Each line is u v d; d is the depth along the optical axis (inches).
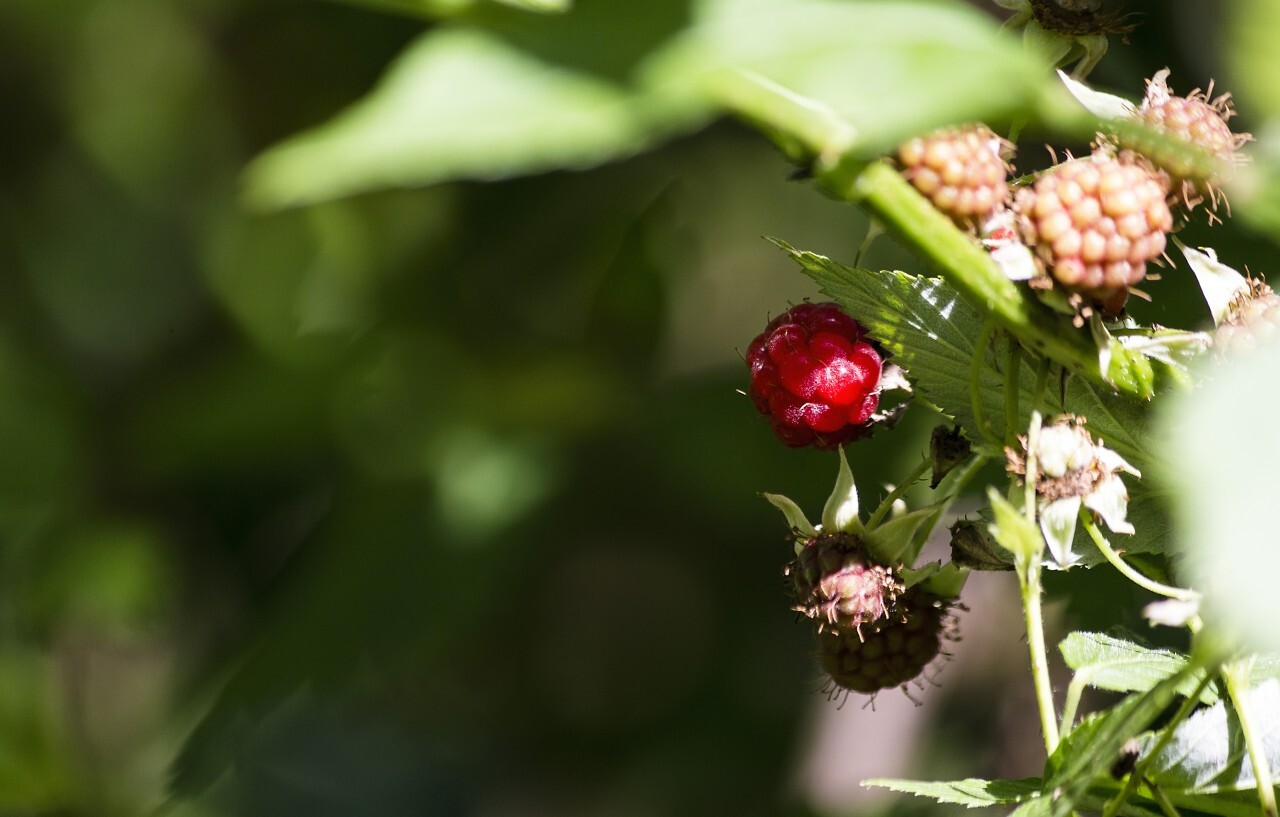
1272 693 18.2
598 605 32.4
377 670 25.2
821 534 18.9
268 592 26.6
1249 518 13.4
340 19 30.2
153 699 31.5
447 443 26.6
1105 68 21.6
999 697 25.6
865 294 18.4
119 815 31.4
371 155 13.3
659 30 15.5
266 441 26.9
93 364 30.7
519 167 13.7
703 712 30.9
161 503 28.2
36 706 31.3
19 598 29.1
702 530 29.4
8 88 36.9
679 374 28.9
